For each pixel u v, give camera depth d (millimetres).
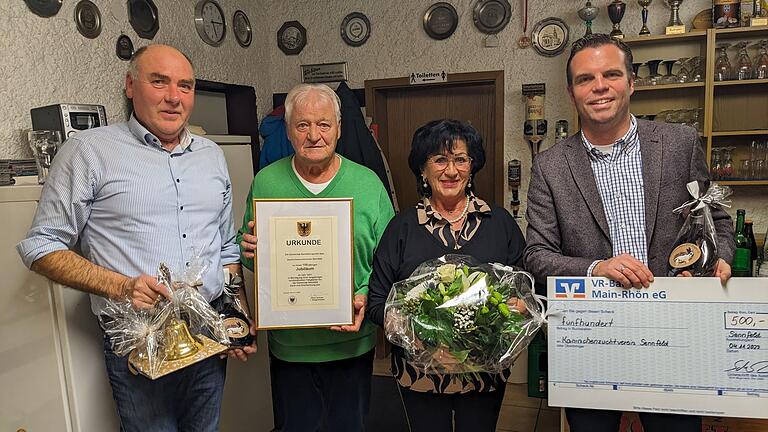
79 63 2266
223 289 1677
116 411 1745
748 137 2883
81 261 1393
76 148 1431
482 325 1272
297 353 1715
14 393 1679
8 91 1971
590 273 1370
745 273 2271
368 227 1697
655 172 1432
